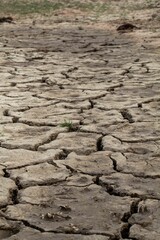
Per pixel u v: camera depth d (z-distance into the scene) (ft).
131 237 12.10
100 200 13.98
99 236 12.12
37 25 70.59
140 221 12.82
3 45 48.55
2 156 17.35
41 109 23.71
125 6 92.02
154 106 24.18
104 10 88.12
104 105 24.35
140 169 16.12
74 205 13.67
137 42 50.42
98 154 17.58
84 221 12.81
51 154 17.56
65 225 12.61
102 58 40.32
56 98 25.91
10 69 34.91
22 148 18.24
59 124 21.17
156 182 15.17
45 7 89.04
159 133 19.83
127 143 18.67
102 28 65.41
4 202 13.97
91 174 15.78
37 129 20.52
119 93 27.14
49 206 13.64
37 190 14.64
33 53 43.21
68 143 18.71
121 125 20.97
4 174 15.88
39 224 12.68
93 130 20.27
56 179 15.39
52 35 57.98
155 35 55.52
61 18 79.46
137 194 14.32
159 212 13.30
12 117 22.26
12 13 83.66
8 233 12.43
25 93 27.20
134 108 23.72
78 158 17.16
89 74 33.04
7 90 27.96
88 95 26.58
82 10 87.92
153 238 12.02
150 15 78.95
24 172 15.96
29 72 33.76
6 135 19.70
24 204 13.79
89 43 50.26
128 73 33.30
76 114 22.77
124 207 13.56
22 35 58.03
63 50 45.39
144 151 17.81
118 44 49.26
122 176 15.58
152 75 32.40
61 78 31.68
